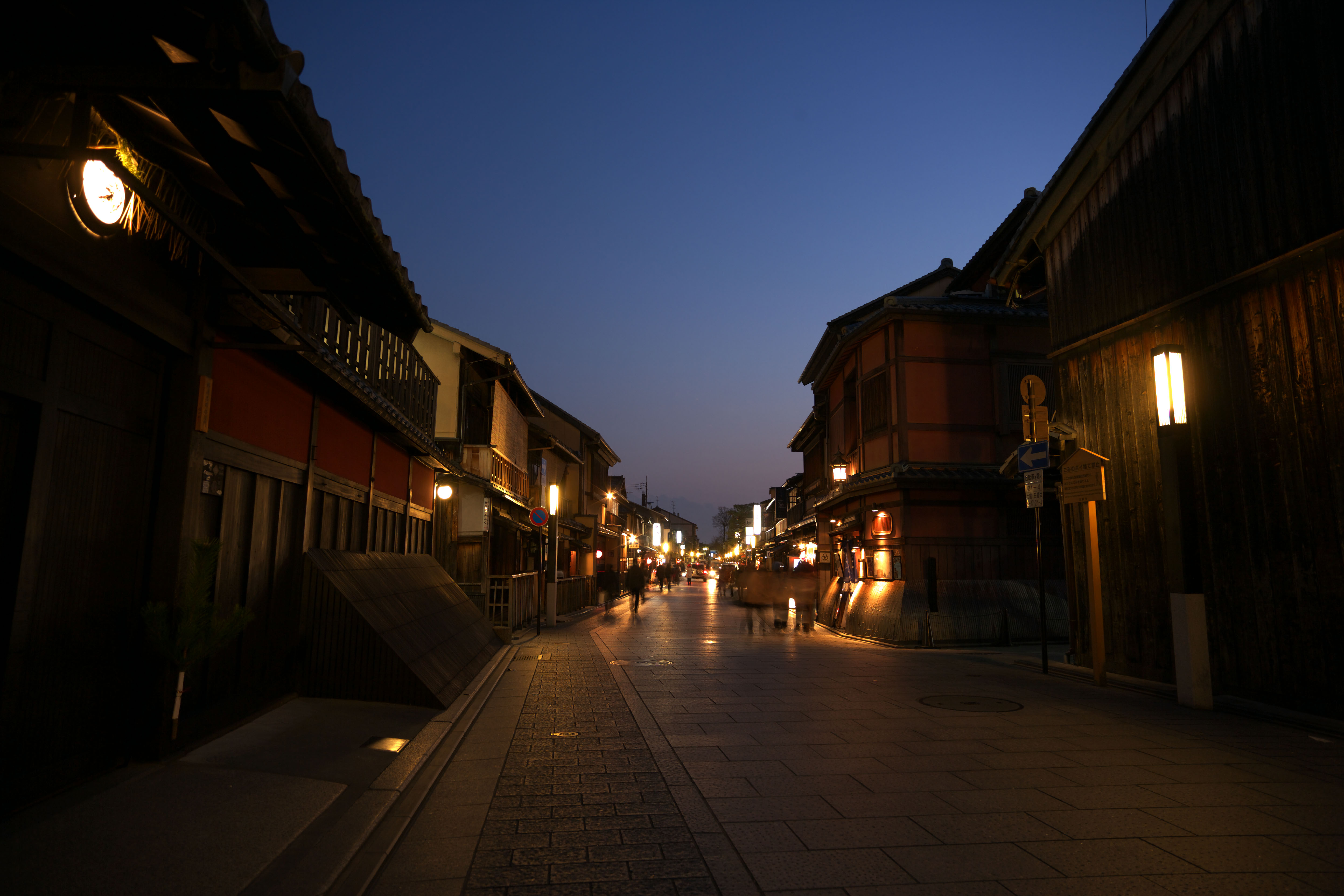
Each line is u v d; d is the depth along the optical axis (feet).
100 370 14.93
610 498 155.43
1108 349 34.24
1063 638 52.06
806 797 16.44
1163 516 29.55
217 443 19.10
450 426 58.23
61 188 12.78
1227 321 27.45
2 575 12.52
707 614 89.56
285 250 16.53
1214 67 28.02
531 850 13.51
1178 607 26.96
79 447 14.28
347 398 28.53
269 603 22.95
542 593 64.75
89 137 12.76
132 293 15.05
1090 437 35.27
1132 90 32.09
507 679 34.47
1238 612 26.63
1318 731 22.21
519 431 77.41
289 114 10.68
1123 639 32.78
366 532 33.42
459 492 57.77
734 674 36.14
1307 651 24.14
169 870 11.37
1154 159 31.19
